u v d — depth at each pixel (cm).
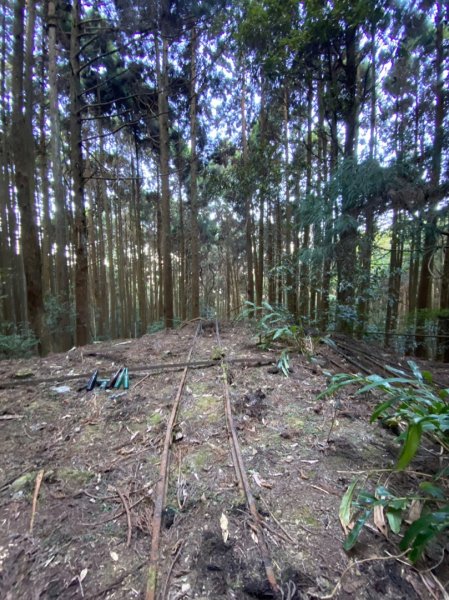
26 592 90
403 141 410
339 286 468
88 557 102
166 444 165
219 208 1550
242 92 843
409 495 127
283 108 802
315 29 418
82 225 531
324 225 425
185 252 1582
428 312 499
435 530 93
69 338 614
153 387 252
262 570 96
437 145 356
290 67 507
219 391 237
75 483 139
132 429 186
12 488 135
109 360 329
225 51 693
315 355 323
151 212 1546
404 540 97
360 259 438
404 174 349
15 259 783
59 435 180
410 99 562
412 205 347
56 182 667
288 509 121
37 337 498
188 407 212
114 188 1288
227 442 169
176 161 1078
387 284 508
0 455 160
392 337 543
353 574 95
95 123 1053
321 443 167
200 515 119
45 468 149
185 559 100
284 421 192
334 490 132
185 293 1504
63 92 788
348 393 232
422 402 139
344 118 520
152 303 1689
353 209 391
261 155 675
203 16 568
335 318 483
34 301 496
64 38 594
